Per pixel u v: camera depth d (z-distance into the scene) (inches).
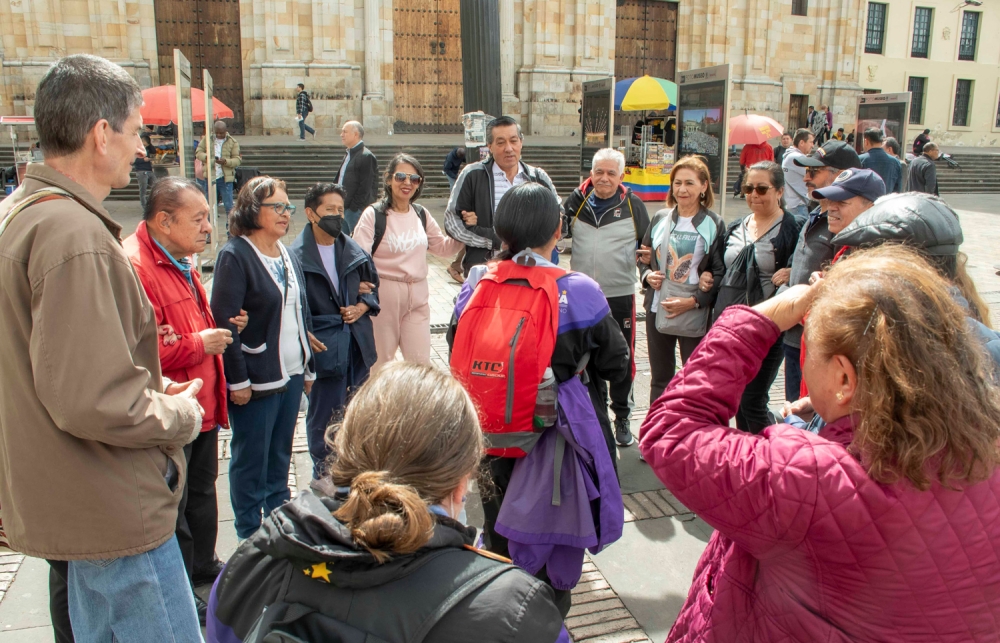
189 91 354.0
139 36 816.3
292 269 138.2
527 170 191.2
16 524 75.4
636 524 151.6
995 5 1286.9
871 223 83.6
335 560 45.0
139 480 76.8
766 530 51.8
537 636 44.9
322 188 153.9
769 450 53.0
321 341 154.1
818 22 1098.7
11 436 73.4
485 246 186.9
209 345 115.0
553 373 106.2
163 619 80.0
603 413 115.5
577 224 186.5
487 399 100.7
